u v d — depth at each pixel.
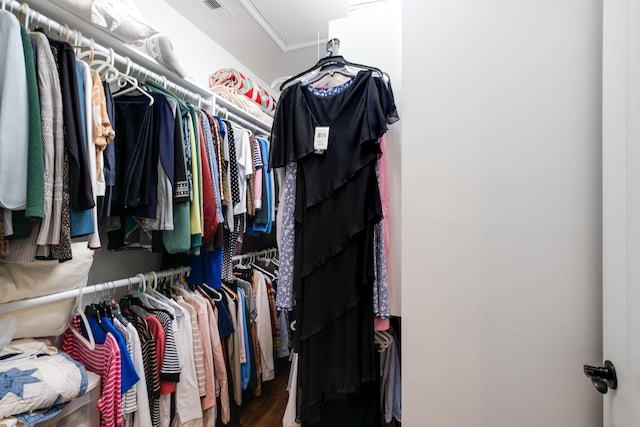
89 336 1.08
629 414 0.56
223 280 1.73
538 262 0.75
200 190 1.34
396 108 1.01
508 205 0.78
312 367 0.92
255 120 2.22
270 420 1.70
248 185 1.86
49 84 0.79
